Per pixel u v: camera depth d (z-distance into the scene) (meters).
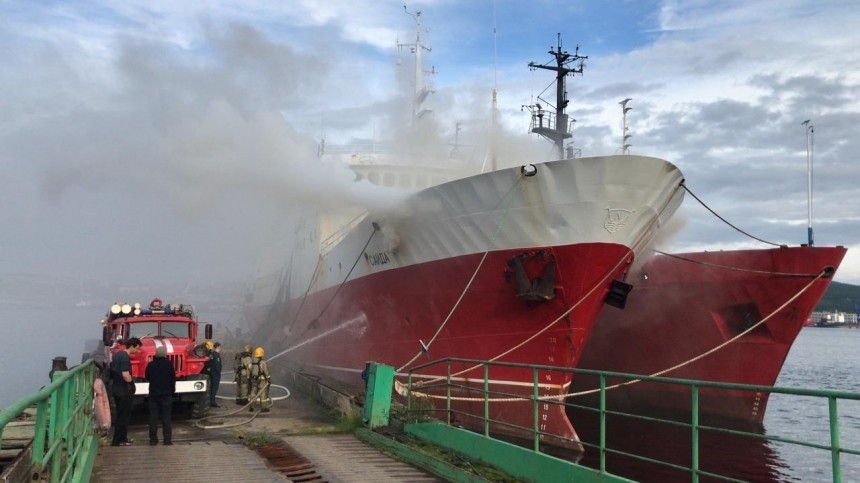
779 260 16.58
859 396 5.19
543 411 14.00
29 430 9.55
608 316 20.33
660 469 13.45
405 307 16.86
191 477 8.73
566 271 13.47
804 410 22.20
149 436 11.79
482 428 14.83
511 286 14.16
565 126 21.41
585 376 21.62
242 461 9.76
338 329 20.50
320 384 16.45
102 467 9.29
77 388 7.75
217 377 16.20
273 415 14.80
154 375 11.30
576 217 13.11
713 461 14.22
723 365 18.08
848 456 14.84
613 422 18.16
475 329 15.12
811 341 111.06
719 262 17.80
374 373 12.15
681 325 18.83
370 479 8.89
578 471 7.90
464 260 14.80
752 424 17.47
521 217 13.59
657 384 19.62
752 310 17.38
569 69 21.59
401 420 11.87
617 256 13.50
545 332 14.00
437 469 9.38
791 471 13.65
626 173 12.82
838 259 16.17
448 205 14.77
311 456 10.20
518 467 8.91
